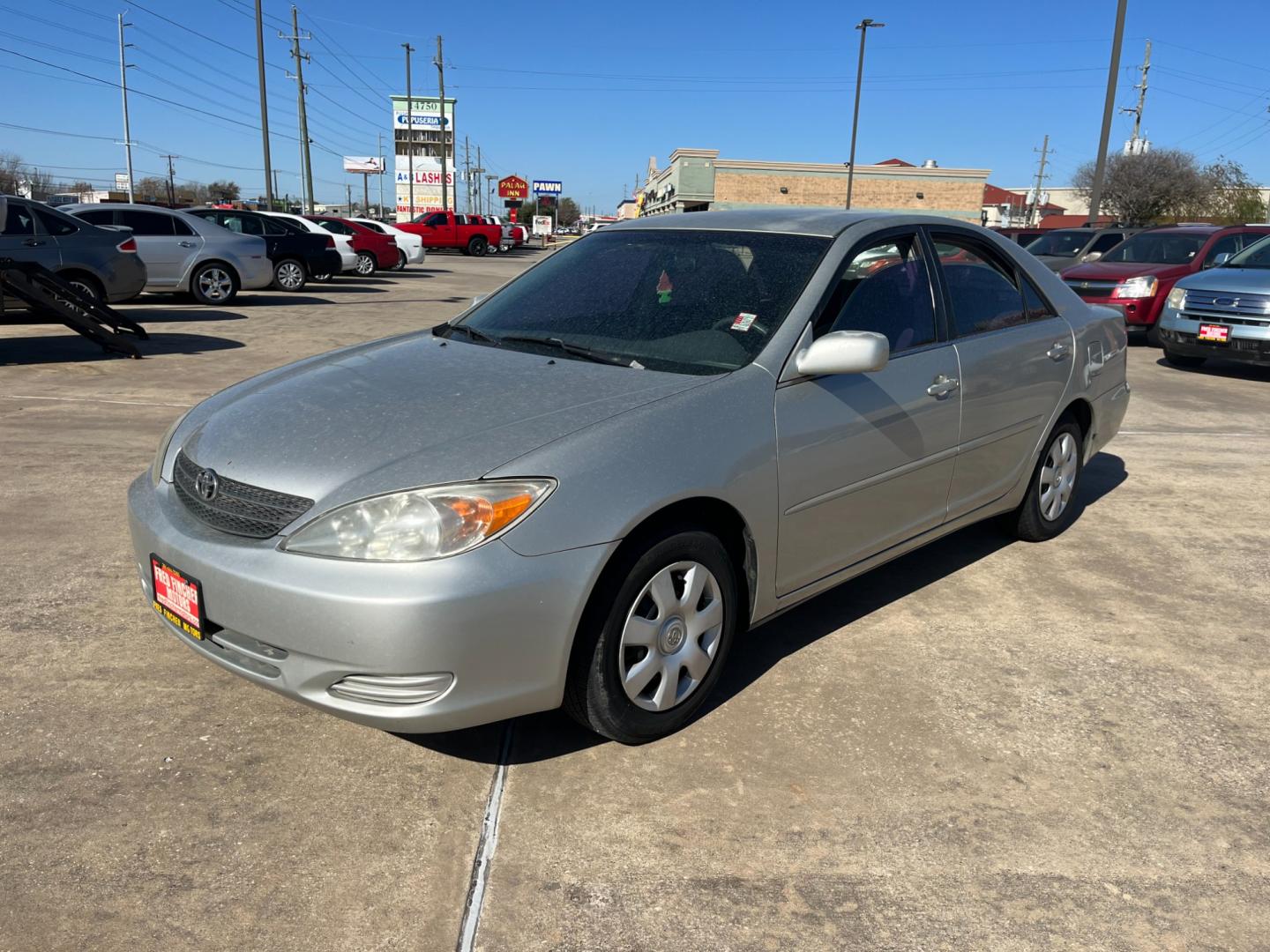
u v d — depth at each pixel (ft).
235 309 47.29
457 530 7.64
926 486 11.88
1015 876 7.63
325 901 7.18
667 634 9.02
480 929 6.96
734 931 7.00
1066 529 15.89
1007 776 8.93
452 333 11.89
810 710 9.98
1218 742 9.59
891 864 7.73
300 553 7.84
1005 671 10.93
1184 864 7.81
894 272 11.68
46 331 35.96
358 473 8.09
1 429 20.43
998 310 13.30
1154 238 42.52
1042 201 311.47
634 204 361.92
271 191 121.08
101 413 22.38
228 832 7.89
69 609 11.75
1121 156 157.79
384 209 289.74
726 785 8.68
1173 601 13.02
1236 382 30.66
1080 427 15.46
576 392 9.24
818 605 12.64
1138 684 10.71
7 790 8.29
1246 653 11.53
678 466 8.64
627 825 8.11
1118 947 6.93
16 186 228.22
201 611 8.34
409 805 8.31
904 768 9.02
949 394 11.82
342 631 7.60
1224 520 16.49
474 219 140.36
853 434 10.44
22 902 7.05
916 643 11.56
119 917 6.95
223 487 8.57
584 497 8.07
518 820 8.16
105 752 8.89
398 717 7.77
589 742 9.32
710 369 9.80
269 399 9.79
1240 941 7.00
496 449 8.17
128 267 39.40
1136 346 40.34
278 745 9.12
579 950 6.80
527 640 7.93
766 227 11.73
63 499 15.80
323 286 66.74
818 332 10.30
